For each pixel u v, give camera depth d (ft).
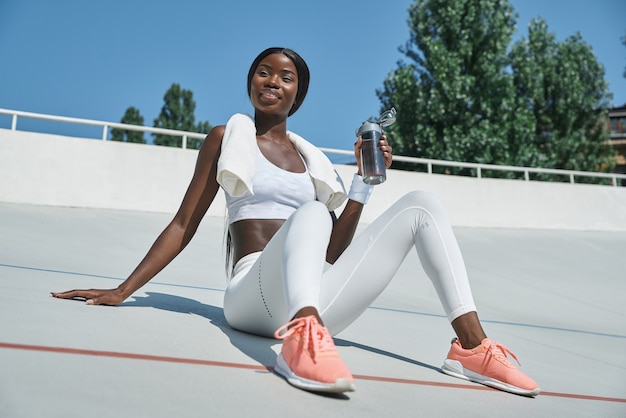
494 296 16.14
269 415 3.23
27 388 3.01
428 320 10.26
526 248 24.58
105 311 5.61
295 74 6.31
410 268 18.30
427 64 47.24
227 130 5.86
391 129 47.29
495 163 46.37
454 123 47.62
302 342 3.94
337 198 6.39
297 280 4.19
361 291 5.28
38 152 21.04
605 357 8.89
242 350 4.79
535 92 52.85
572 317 14.35
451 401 4.19
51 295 6.14
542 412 4.28
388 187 27.04
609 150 55.83
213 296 9.30
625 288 19.26
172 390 3.39
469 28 48.21
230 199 5.93
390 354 5.93
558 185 30.27
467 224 28.22
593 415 4.46
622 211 31.01
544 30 55.42
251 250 5.66
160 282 10.28
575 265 22.38
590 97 54.19
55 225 17.17
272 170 5.92
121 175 22.15
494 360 4.82
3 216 17.25
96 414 2.82
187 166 23.13
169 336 4.85
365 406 3.73
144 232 18.31
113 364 3.70
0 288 6.31
